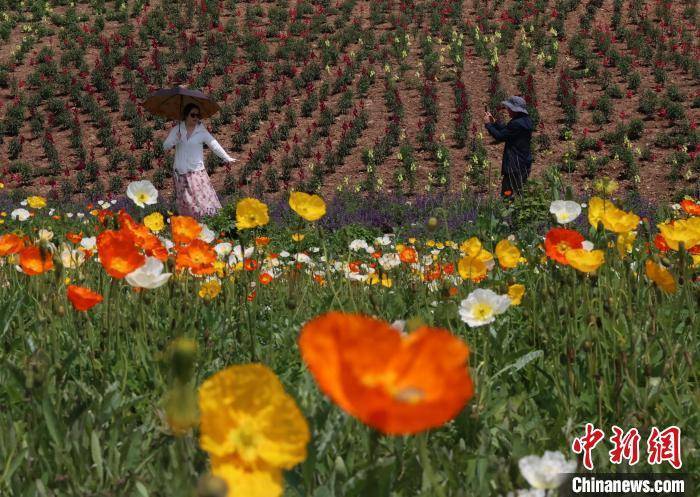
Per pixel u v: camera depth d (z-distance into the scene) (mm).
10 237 2555
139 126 19328
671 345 2281
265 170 17812
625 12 24875
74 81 21453
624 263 2885
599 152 17391
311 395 1965
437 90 21234
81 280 3035
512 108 11789
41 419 1869
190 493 1197
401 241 11008
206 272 2926
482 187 16172
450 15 25750
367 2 28188
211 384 884
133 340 2729
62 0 28859
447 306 2584
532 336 2820
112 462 1727
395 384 786
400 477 1600
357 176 17453
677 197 14758
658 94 19688
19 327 2686
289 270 4215
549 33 23906
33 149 19344
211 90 21297
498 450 1927
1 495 1573
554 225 7434
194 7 27625
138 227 2500
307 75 22203
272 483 866
